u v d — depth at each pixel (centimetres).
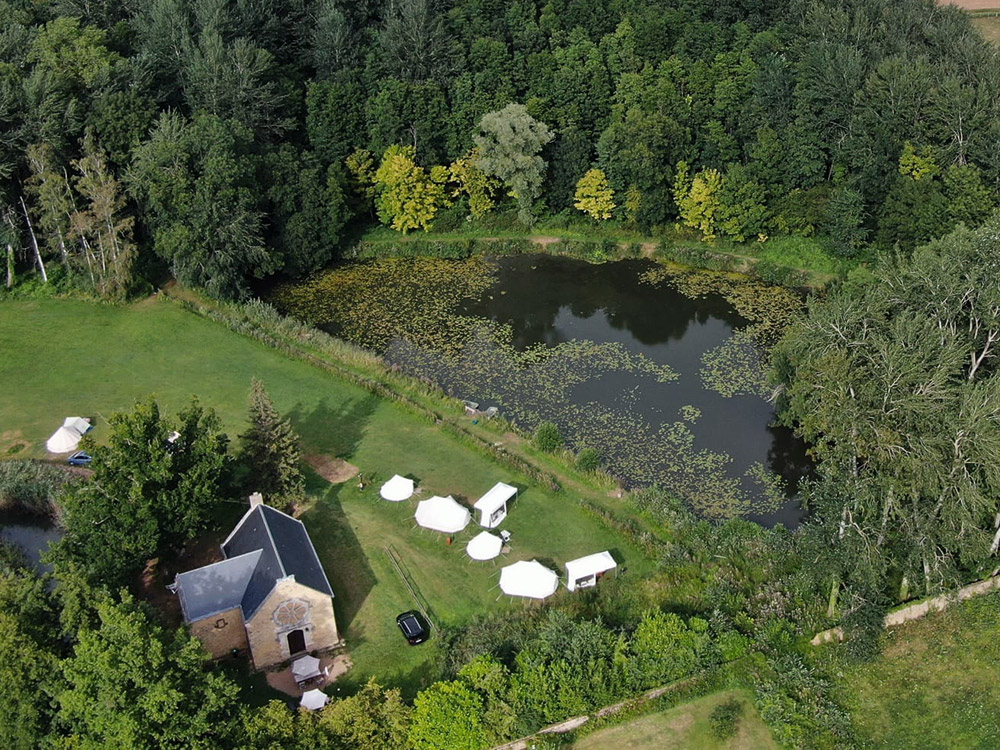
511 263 11906
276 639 5919
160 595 6475
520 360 9612
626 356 9669
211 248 10262
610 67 12588
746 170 11425
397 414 8538
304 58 13012
